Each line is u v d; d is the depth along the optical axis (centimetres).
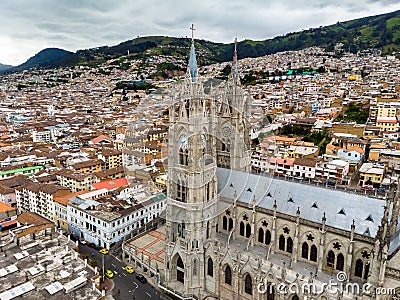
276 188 9600
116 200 14238
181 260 9838
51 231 11662
